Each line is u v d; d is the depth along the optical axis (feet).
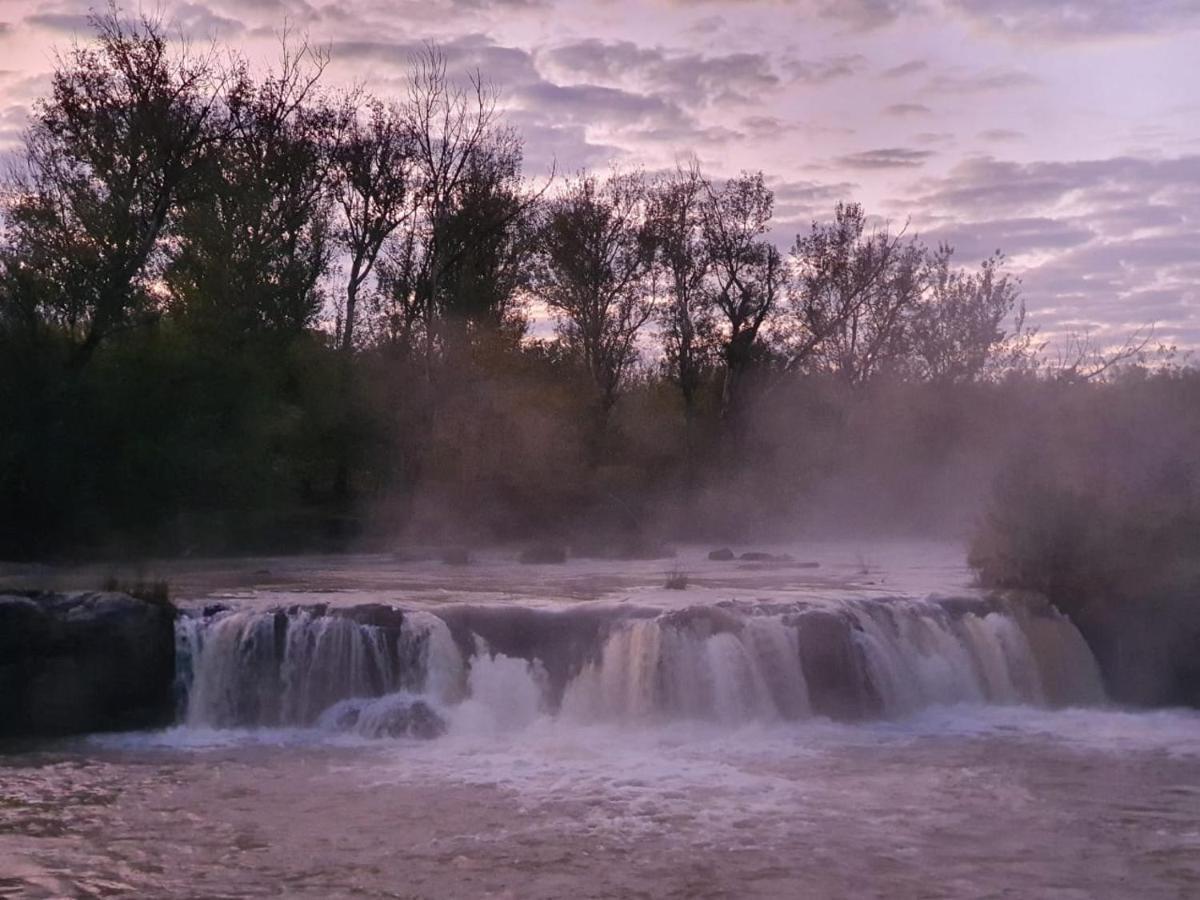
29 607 61.57
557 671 66.18
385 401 154.61
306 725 62.95
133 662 62.54
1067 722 68.80
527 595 80.53
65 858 42.11
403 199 167.32
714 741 61.77
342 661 63.52
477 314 167.12
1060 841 45.75
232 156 139.33
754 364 200.13
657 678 64.69
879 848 44.52
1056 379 108.58
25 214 120.47
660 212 196.03
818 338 203.00
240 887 39.47
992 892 40.04
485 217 167.22
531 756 57.77
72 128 125.70
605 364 196.85
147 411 115.75
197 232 131.44
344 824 46.39
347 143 164.04
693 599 75.41
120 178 124.47
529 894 39.14
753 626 66.80
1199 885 40.98
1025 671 74.84
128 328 120.37
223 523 126.11
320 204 160.86
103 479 113.50
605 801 50.19
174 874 40.63
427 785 52.34
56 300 116.06
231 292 134.62
